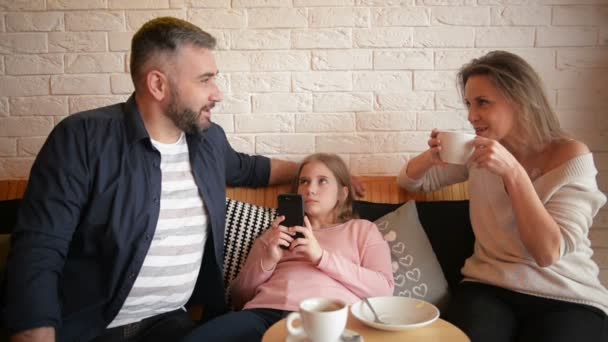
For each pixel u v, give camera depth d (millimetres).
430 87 2100
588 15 2072
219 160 1711
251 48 2062
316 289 1562
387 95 2102
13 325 1286
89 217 1446
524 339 1432
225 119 2098
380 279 1610
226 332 1415
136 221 1468
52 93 2053
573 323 1409
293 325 1182
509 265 1586
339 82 2090
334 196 1805
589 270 1568
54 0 2008
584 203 1504
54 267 1363
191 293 1658
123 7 2023
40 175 1406
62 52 2035
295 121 2105
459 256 1841
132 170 1479
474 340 1405
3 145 2066
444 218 1889
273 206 1957
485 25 2074
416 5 2061
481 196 1684
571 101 2113
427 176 1939
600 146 2129
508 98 1570
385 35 2070
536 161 1618
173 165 1575
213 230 1625
